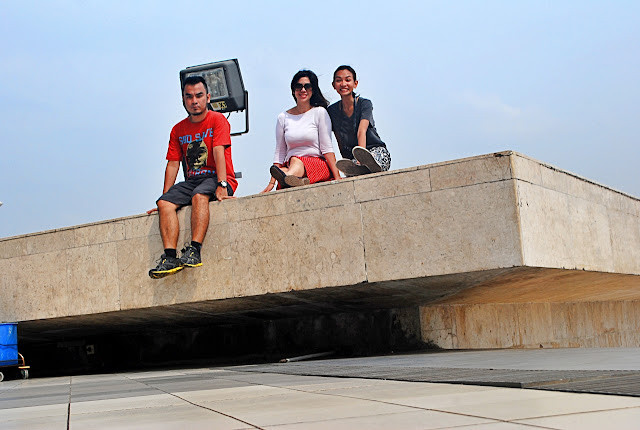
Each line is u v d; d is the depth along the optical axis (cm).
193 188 991
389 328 1038
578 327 1320
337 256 881
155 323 1173
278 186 992
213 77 1327
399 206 852
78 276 1054
